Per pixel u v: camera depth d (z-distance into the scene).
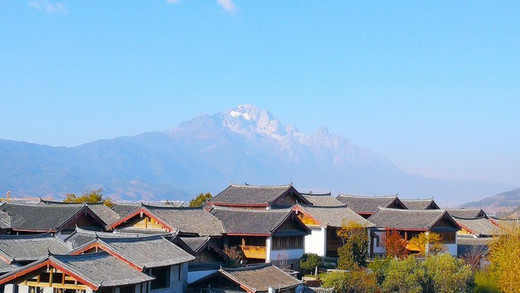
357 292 70.31
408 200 119.31
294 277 68.00
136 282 47.97
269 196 98.94
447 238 98.25
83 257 48.03
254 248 77.69
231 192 102.69
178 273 58.66
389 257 78.00
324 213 91.25
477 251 95.44
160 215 73.44
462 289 73.81
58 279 46.91
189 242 65.69
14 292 46.81
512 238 79.06
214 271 64.56
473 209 123.56
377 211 104.94
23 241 57.97
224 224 78.69
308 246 88.31
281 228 79.00
